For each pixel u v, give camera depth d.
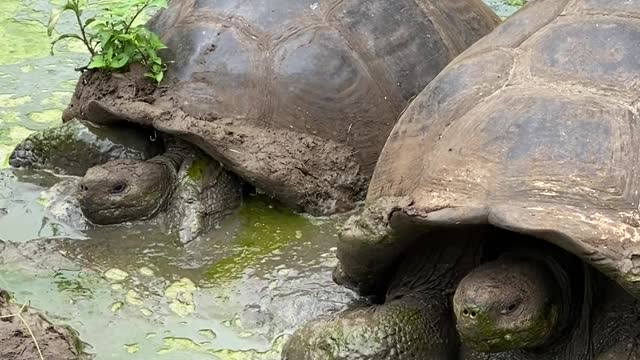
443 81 3.52
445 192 3.14
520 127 3.11
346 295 3.94
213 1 4.76
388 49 4.63
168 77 4.64
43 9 6.75
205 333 3.85
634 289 2.81
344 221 4.48
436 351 3.33
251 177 4.40
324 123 4.52
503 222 2.91
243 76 4.50
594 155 2.99
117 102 4.61
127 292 4.08
